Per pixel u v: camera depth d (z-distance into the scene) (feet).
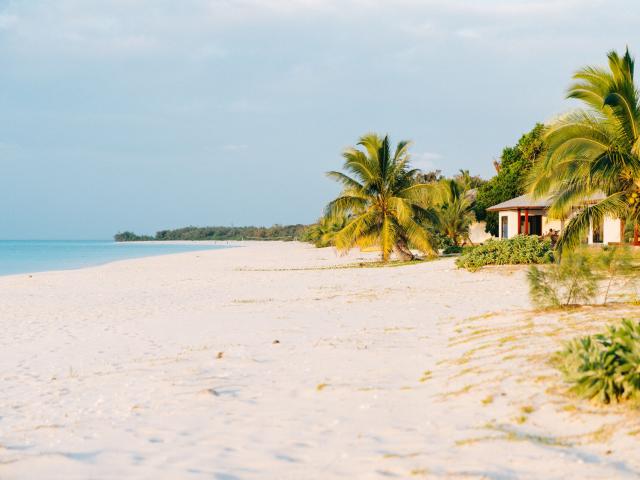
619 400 17.76
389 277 76.54
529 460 14.65
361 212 115.96
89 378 28.53
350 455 15.92
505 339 27.68
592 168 61.26
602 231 97.60
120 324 46.65
